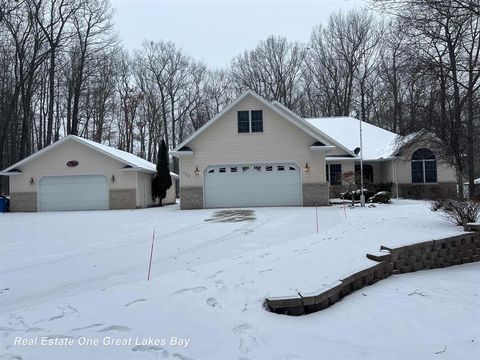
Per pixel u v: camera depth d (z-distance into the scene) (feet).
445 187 79.66
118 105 146.51
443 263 27.30
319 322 14.57
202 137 69.77
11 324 14.10
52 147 76.95
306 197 67.92
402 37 40.11
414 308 16.52
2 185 120.88
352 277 18.94
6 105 107.65
